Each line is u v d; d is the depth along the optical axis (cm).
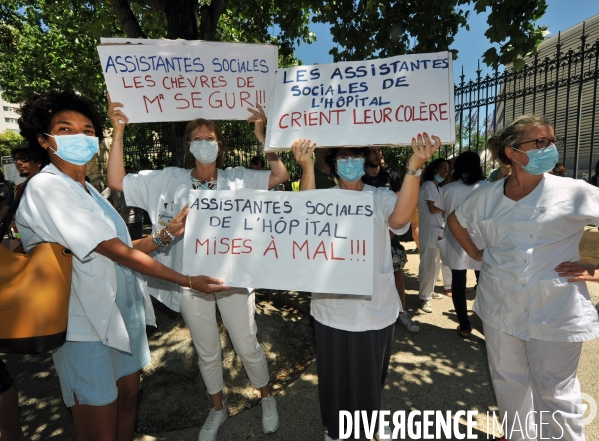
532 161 179
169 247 235
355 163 191
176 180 228
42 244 153
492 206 201
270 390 253
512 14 376
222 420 246
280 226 186
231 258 186
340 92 189
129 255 161
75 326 160
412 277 577
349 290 179
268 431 245
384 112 183
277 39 720
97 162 1105
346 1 555
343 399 214
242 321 229
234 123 981
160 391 283
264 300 455
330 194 184
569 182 182
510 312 192
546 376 188
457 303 364
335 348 205
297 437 243
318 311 209
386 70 184
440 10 473
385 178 367
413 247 785
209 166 227
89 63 778
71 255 158
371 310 198
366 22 566
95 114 186
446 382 297
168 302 240
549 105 817
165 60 224
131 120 225
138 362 201
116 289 171
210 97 228
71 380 166
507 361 200
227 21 885
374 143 183
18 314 147
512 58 397
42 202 154
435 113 178
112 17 561
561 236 180
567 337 179
